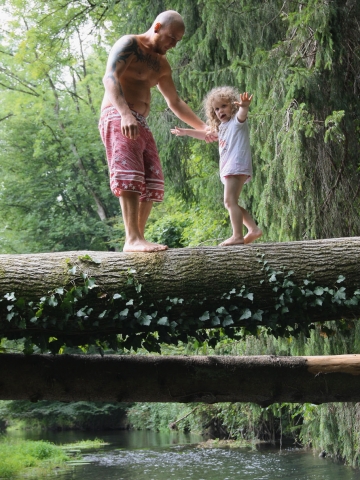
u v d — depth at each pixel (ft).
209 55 26.35
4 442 57.31
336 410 26.30
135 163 14.65
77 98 87.71
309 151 21.89
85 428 82.07
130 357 15.70
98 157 86.74
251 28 24.98
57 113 84.02
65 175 84.38
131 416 80.02
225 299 13.58
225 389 15.71
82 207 90.74
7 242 87.40
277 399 15.96
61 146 86.69
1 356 15.24
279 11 24.72
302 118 20.38
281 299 13.52
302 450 46.78
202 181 29.48
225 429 60.44
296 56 22.36
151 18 30.27
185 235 49.44
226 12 24.97
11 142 85.10
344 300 13.55
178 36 15.58
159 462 44.88
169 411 73.36
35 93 80.28
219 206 30.68
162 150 30.32
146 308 13.56
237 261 13.79
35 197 86.33
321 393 15.96
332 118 19.80
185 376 15.58
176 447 54.29
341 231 22.53
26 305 13.38
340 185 22.63
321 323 16.81
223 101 15.65
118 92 14.35
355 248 13.80
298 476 34.86
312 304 13.57
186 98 30.04
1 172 88.02
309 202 22.26
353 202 22.76
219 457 45.88
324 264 13.66
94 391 15.29
